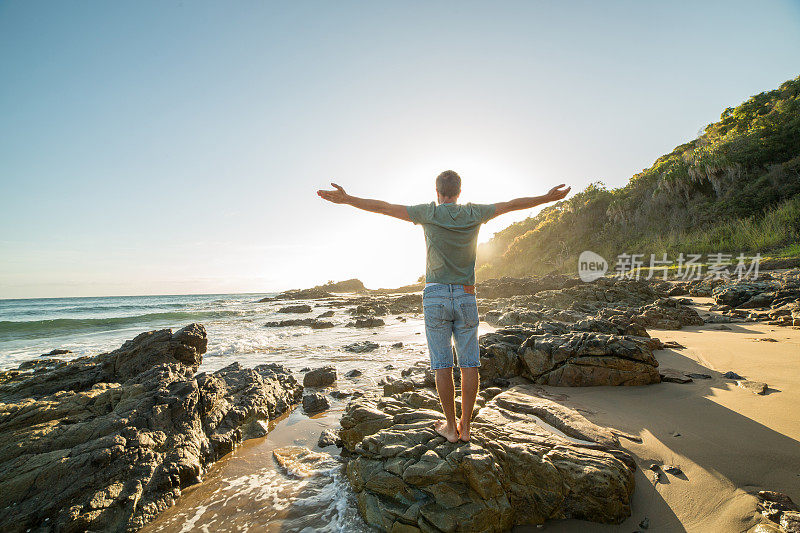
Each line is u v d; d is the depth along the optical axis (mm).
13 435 3604
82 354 13000
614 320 7500
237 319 25219
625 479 2570
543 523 2543
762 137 33750
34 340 16688
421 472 2596
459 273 2678
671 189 37344
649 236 36406
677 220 34969
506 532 2473
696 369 5301
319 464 3684
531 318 12617
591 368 5016
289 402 5961
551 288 23969
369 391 6496
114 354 8398
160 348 7680
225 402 4957
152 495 3145
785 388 4234
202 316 27688
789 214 24859
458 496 2471
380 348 11078
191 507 3043
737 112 46281
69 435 3631
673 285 19938
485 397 4891
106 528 2854
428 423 3309
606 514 2447
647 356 4895
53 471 3178
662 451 3012
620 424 3525
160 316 27484
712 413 3654
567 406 4043
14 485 3025
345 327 18531
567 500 2572
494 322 14719
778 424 3279
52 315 33156
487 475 2490
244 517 2855
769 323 9172
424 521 2443
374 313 25344
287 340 13719
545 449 2908
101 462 3291
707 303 13992
